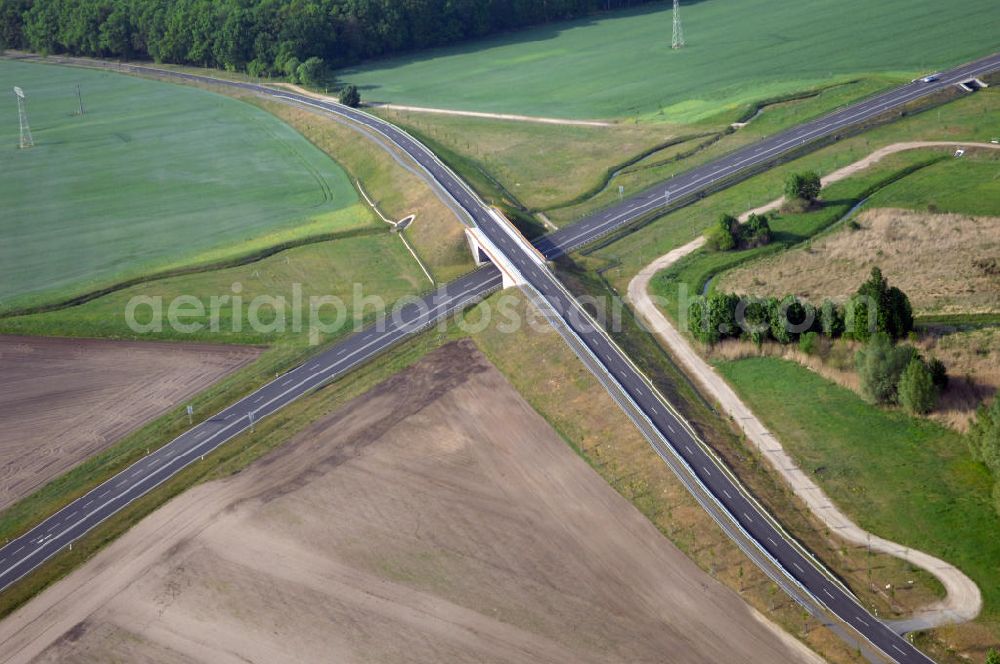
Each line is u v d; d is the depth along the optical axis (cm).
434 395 14200
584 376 14050
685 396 13700
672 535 11088
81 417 14425
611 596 10344
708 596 10231
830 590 10144
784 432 12788
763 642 9631
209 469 12900
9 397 14988
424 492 12125
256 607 10544
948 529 10819
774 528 11000
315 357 15662
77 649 10225
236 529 11719
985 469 11556
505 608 10294
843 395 13325
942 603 9888
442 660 9731
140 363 15812
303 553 11256
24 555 11675
